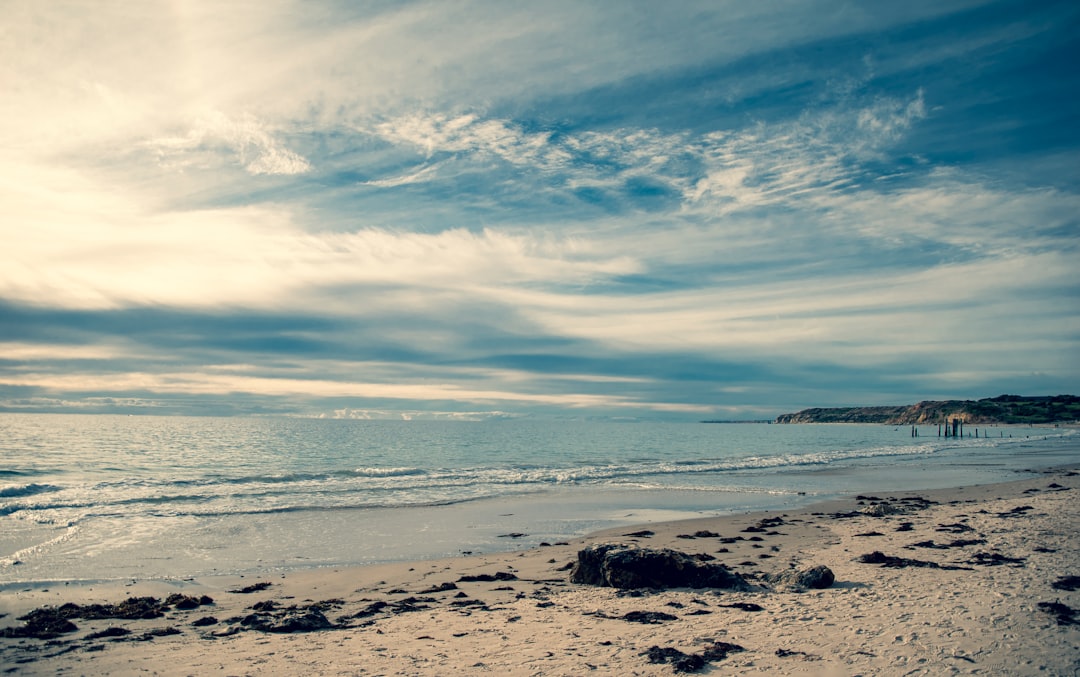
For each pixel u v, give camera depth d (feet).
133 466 131.75
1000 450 222.07
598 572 45.03
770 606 36.63
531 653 29.35
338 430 326.65
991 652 27.17
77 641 32.48
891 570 44.62
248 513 75.77
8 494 87.97
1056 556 47.37
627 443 258.98
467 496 93.40
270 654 29.99
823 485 111.75
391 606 39.34
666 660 27.55
